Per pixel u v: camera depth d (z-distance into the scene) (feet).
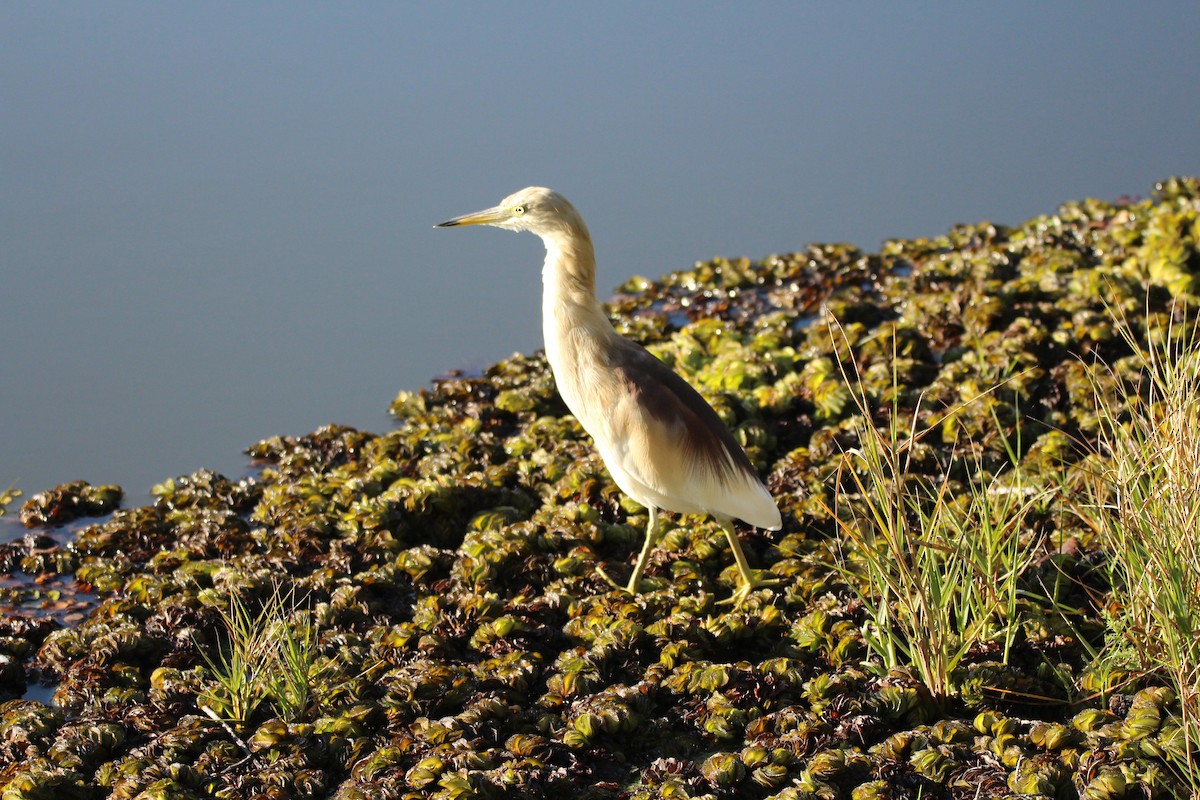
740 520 39.17
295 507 43.57
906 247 69.26
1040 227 68.49
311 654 33.96
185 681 33.09
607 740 30.09
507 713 31.09
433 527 42.09
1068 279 56.49
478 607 35.68
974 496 34.32
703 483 35.55
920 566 31.09
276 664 32.91
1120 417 44.50
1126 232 62.49
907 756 28.19
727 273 66.90
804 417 48.11
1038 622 32.63
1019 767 27.09
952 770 27.61
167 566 40.37
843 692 30.78
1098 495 31.83
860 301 59.31
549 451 46.83
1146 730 27.66
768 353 52.95
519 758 29.01
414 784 28.17
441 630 35.19
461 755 28.73
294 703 31.60
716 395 48.57
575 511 41.01
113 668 34.04
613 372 36.63
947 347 53.93
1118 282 54.34
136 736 31.55
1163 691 28.60
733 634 34.12
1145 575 28.53
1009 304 55.42
